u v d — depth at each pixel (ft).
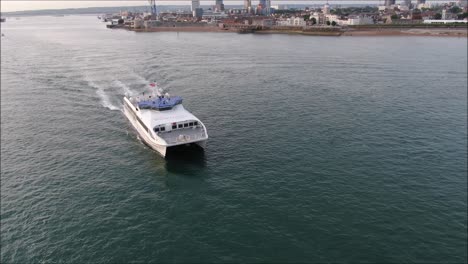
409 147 204.44
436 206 148.97
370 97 307.99
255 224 135.74
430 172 175.94
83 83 353.51
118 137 220.23
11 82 365.81
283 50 620.49
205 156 191.01
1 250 127.34
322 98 302.86
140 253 123.13
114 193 158.71
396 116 258.16
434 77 393.29
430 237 131.03
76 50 618.03
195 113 262.47
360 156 191.01
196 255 121.60
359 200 151.02
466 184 165.48
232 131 225.97
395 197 154.30
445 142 212.64
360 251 123.13
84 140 216.54
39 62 485.97
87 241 129.49
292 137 215.72
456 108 279.90
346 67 450.30
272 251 122.62
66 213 145.69
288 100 295.28
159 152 192.85
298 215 140.67
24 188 165.17
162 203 150.51
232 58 524.93
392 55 553.23
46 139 219.41
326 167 178.09
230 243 126.52
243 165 180.86
